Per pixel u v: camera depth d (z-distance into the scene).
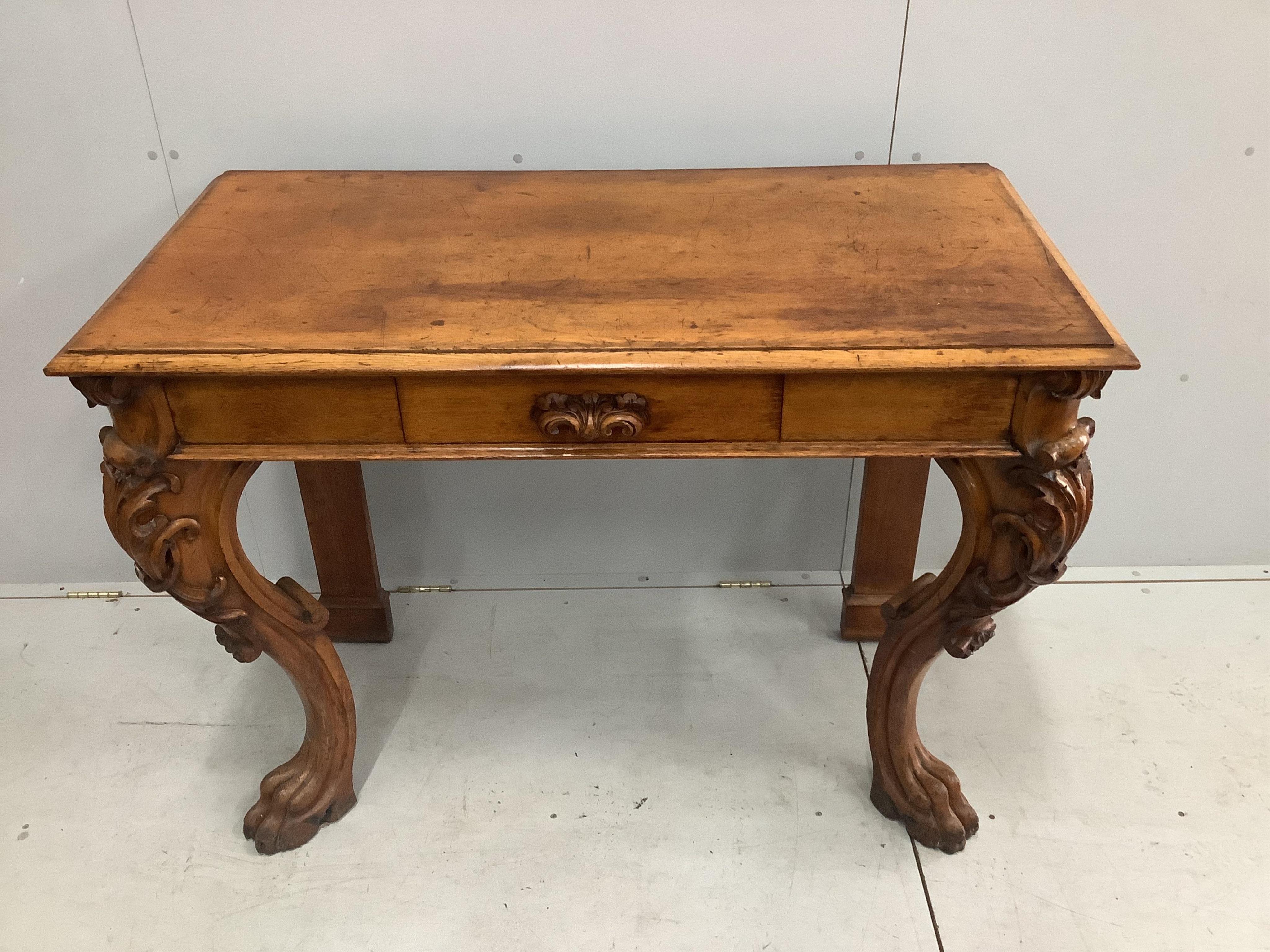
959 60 1.36
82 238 1.48
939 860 1.34
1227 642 1.67
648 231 1.18
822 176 1.32
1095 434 1.68
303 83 1.37
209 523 1.13
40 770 1.48
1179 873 1.31
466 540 1.77
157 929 1.27
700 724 1.54
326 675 1.29
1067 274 1.08
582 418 1.00
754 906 1.29
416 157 1.43
